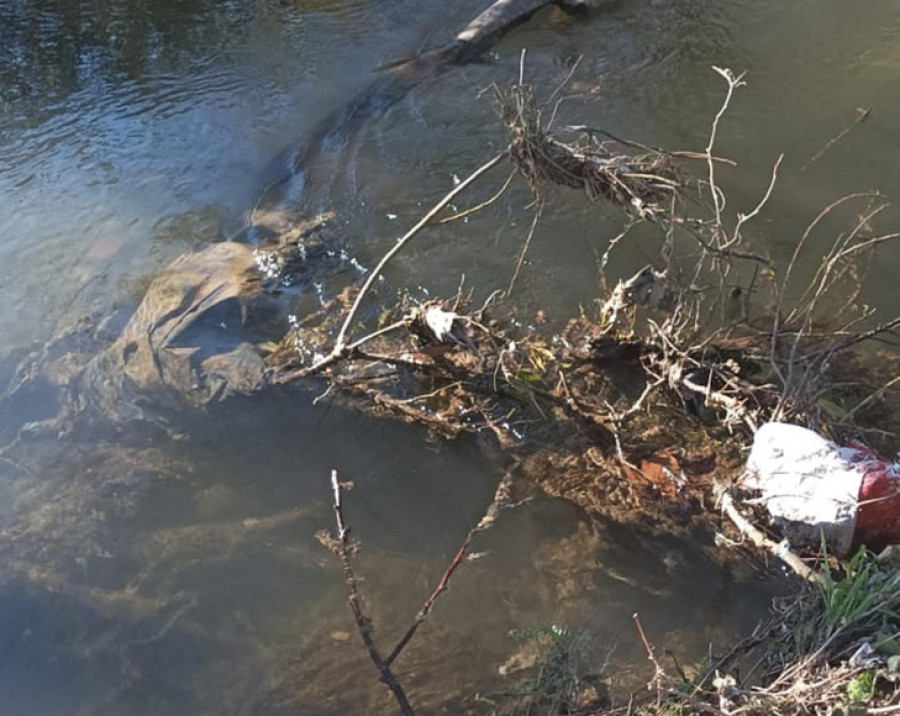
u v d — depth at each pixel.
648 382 3.93
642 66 6.61
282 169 5.95
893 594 2.65
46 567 3.50
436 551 3.47
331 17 7.95
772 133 5.80
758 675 2.76
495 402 3.89
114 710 3.04
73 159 6.26
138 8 8.25
